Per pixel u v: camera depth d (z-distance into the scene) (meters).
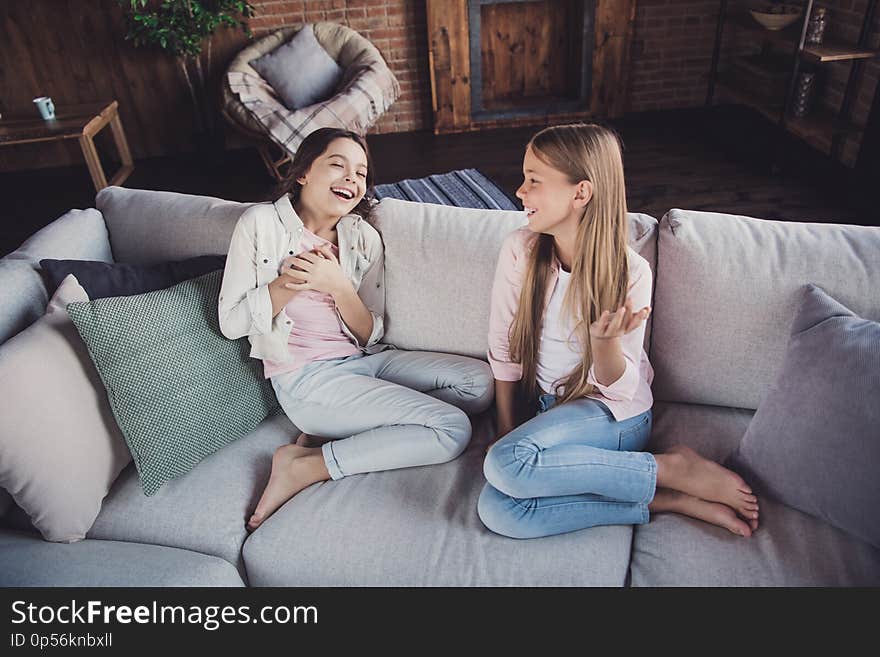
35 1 3.83
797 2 3.81
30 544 1.19
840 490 1.06
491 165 3.83
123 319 1.28
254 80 3.73
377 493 1.28
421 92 4.37
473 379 1.47
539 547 1.16
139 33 3.80
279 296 1.39
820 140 3.69
